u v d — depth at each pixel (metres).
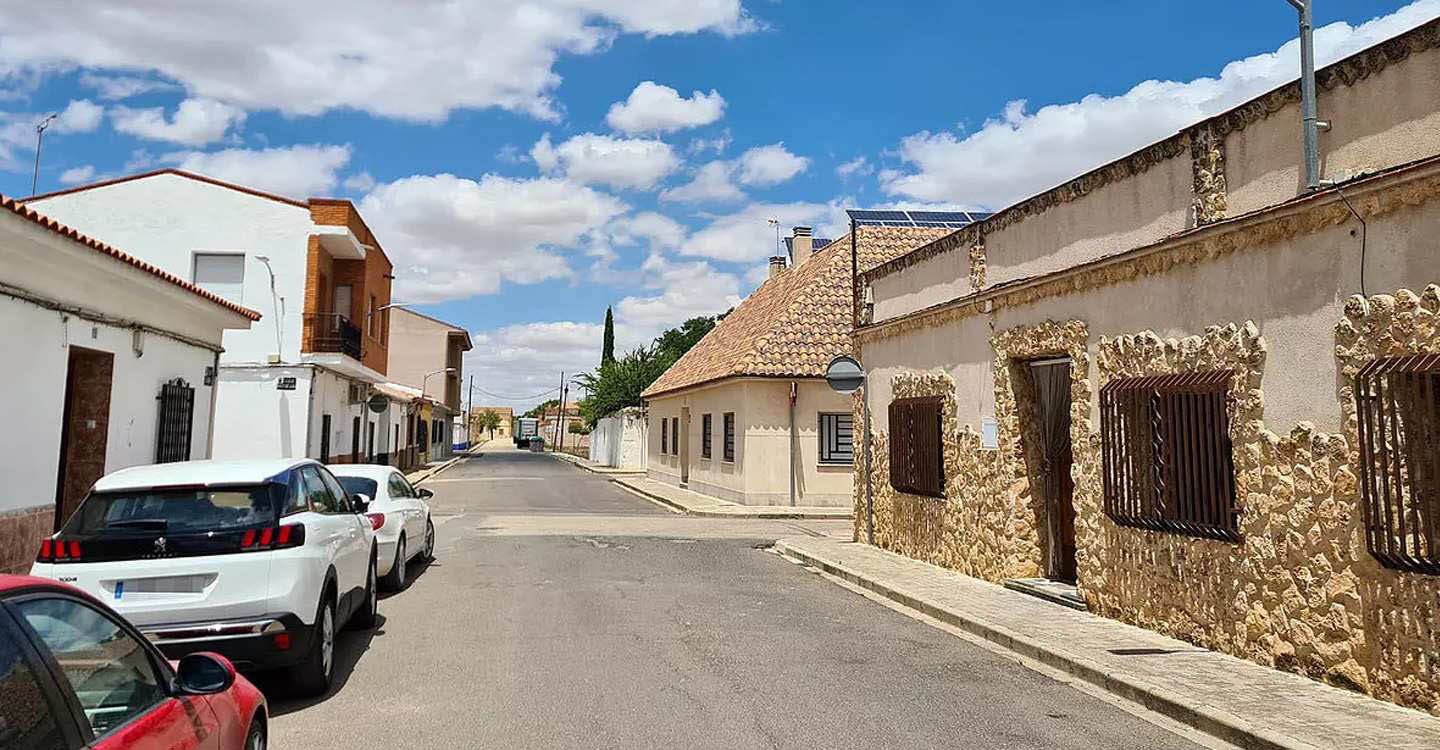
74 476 11.48
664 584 11.63
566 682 6.84
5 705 2.45
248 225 24.38
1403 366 5.63
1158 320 8.03
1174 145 7.91
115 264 10.54
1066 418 10.27
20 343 9.62
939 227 19.59
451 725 5.79
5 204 8.23
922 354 13.04
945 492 12.21
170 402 13.31
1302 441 6.48
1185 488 7.66
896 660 7.64
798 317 24.39
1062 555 10.45
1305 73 6.49
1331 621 6.25
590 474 43.03
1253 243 6.97
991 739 5.57
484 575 12.21
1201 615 7.54
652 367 54.41
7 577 2.91
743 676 7.07
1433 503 5.46
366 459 33.00
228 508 6.39
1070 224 9.43
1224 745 5.47
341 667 7.31
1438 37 5.67
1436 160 5.38
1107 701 6.42
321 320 24.95
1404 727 5.38
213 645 5.93
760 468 23.11
